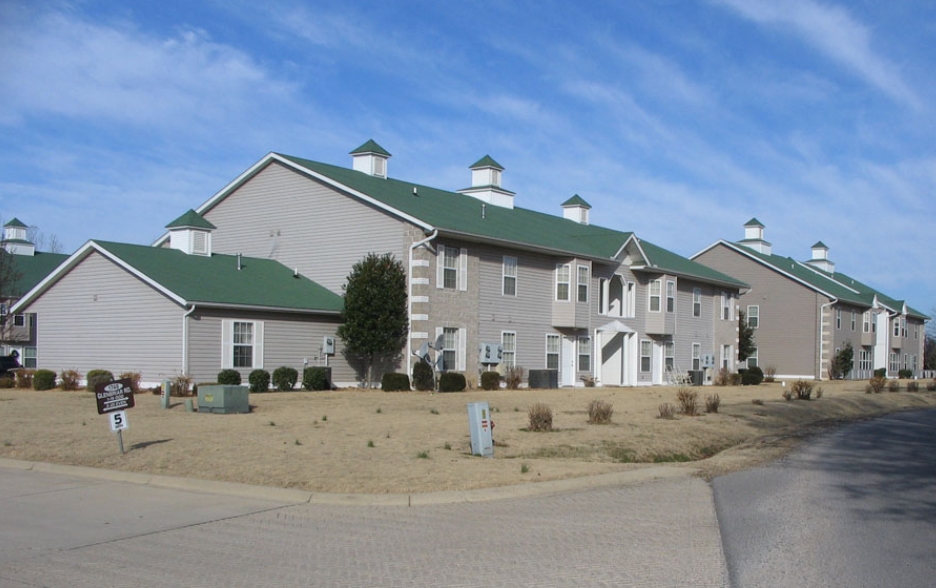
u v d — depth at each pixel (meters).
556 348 38.12
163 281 28.48
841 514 11.07
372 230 32.66
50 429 17.50
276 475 12.78
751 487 13.19
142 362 29.05
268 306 29.53
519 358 36.03
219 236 36.84
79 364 31.00
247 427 18.16
